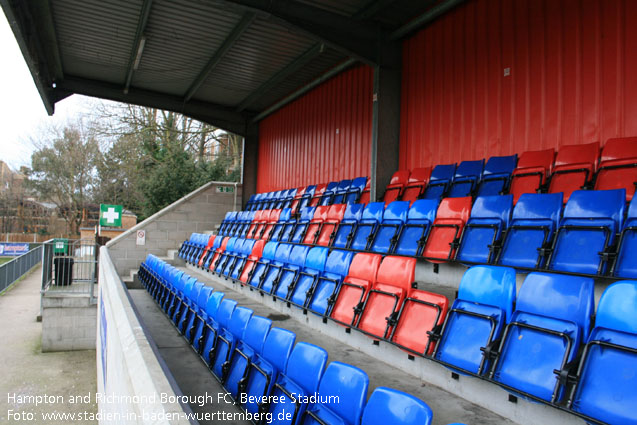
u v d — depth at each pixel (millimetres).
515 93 6125
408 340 3363
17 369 7930
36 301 13930
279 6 6727
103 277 6012
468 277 3256
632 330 2225
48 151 29500
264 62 10250
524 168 5238
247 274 6926
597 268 3297
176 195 18047
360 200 8227
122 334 2539
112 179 29578
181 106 13203
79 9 7965
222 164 21172
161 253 13094
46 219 34094
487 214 4516
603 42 5117
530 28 5984
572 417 2266
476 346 2869
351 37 7559
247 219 10758
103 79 11719
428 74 7531
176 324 5590
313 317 4820
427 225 4988
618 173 4234
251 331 3395
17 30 7133
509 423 2555
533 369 2496
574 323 2467
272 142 13672
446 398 2932
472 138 6707
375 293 4035
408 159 7809
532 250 3846
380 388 2000
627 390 2076
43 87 10086
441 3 7117
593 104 5176
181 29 8719
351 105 9711
